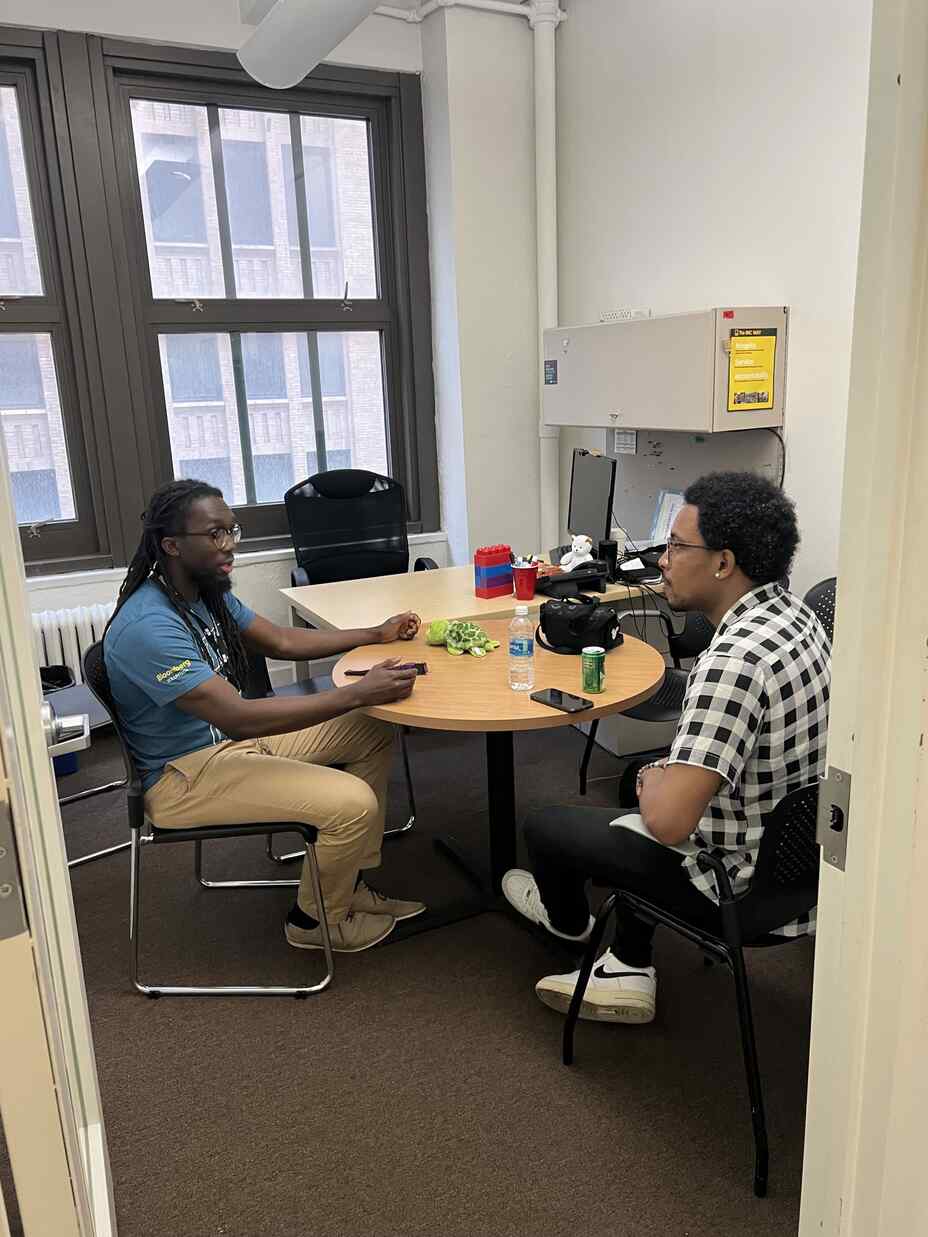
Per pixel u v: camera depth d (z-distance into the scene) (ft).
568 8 12.92
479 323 13.84
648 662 7.59
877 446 2.37
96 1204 3.32
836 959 2.78
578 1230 5.00
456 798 10.32
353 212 13.98
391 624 8.39
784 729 5.06
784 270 10.24
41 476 12.64
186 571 7.18
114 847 9.45
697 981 7.06
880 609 2.43
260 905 8.38
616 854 5.85
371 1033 6.64
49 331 12.19
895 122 2.20
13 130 11.60
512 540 14.90
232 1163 5.54
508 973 7.27
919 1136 2.68
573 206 13.52
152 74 12.02
